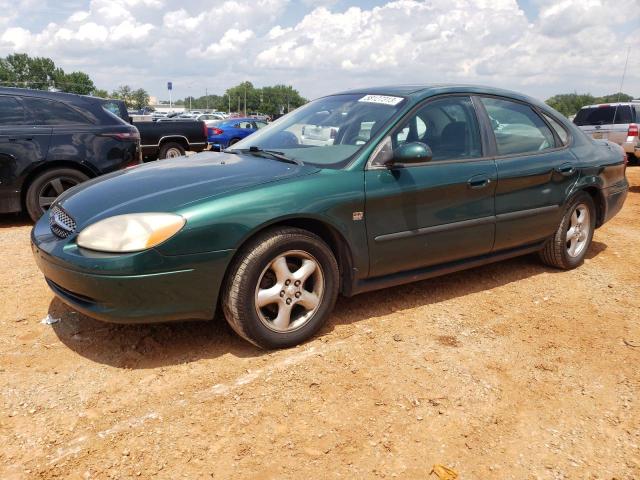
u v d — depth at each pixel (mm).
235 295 3090
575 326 3895
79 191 3582
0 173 6309
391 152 3633
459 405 2850
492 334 3709
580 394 3006
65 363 3143
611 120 14102
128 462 2355
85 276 2895
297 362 3199
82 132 6746
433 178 3783
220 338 3473
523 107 4648
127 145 7086
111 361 3172
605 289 4656
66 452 2404
